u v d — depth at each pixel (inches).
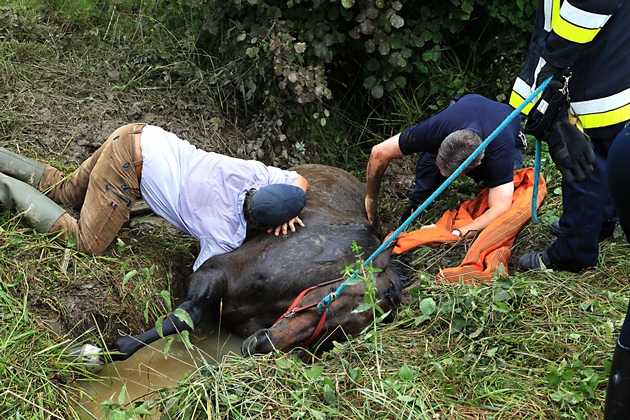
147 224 192.2
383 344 147.3
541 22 157.0
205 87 233.0
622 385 109.3
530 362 139.6
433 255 186.1
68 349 149.5
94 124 210.7
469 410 125.9
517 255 186.4
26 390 135.0
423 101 249.4
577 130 153.6
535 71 157.5
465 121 175.8
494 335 144.7
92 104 217.0
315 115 223.3
